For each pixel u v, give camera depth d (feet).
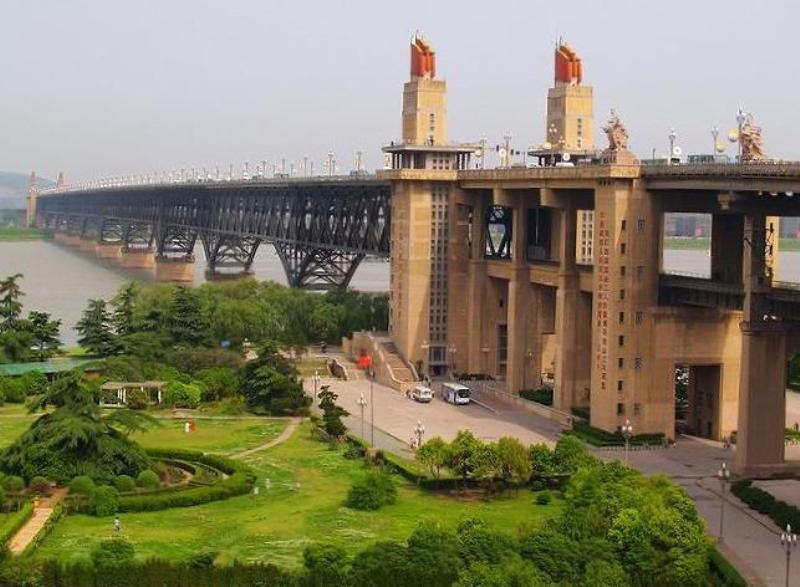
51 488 420.77
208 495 421.18
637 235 524.11
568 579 325.83
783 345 460.55
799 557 363.15
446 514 406.62
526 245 644.69
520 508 415.03
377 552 328.29
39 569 323.78
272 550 361.51
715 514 413.18
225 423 564.71
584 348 593.01
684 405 605.73
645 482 386.93
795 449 506.07
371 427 542.57
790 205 456.86
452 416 592.19
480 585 302.04
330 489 439.63
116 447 434.71
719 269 520.42
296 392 592.60
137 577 322.55
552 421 580.71
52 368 654.53
